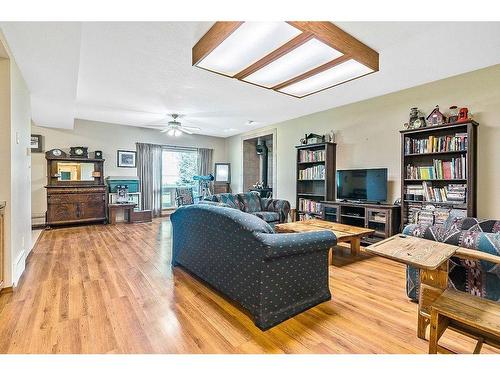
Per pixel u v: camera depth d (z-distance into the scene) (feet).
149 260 10.57
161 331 5.58
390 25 7.35
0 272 7.32
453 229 6.23
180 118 18.79
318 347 5.11
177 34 7.82
